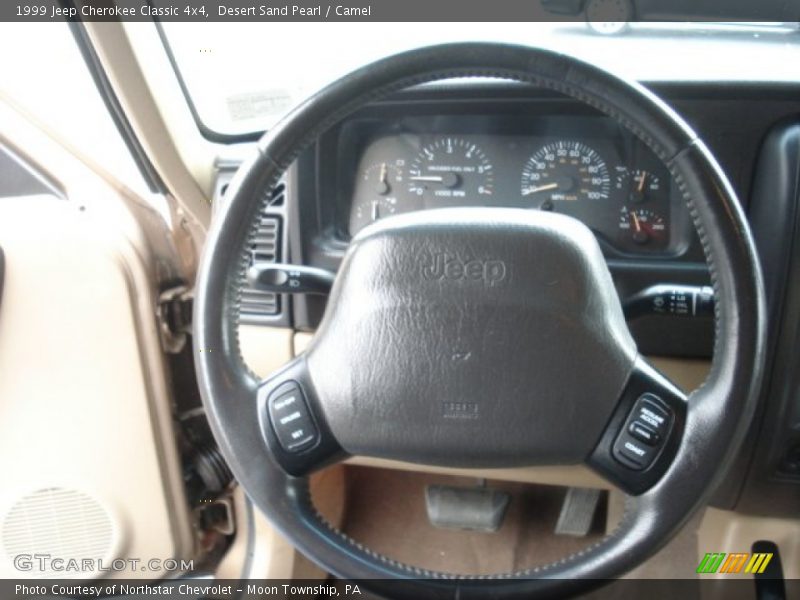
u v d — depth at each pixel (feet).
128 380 3.98
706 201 2.37
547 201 3.88
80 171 3.83
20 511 4.27
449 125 3.91
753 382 2.37
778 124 3.46
